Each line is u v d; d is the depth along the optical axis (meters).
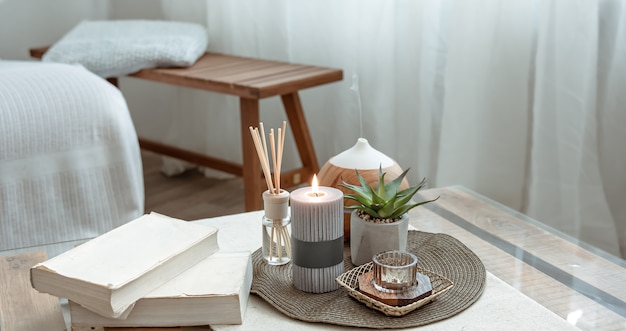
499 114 1.92
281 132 0.92
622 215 1.86
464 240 1.07
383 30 2.07
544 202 1.86
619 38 1.74
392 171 1.02
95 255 0.84
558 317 0.81
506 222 1.14
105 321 0.81
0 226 1.60
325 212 0.86
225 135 2.60
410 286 0.83
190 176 2.71
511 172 1.95
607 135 1.82
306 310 0.84
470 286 0.88
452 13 1.90
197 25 2.46
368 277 0.87
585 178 1.81
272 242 0.95
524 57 1.86
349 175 1.02
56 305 0.91
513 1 1.82
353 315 0.82
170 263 0.84
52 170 1.65
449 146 1.99
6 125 1.60
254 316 0.83
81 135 1.68
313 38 2.28
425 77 2.02
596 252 1.03
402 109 2.12
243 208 2.34
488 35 1.87
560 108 1.78
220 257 0.90
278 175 0.94
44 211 1.65
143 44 2.27
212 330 0.81
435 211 1.19
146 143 2.69
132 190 1.74
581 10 1.71
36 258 1.04
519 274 0.95
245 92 1.88
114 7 2.99
